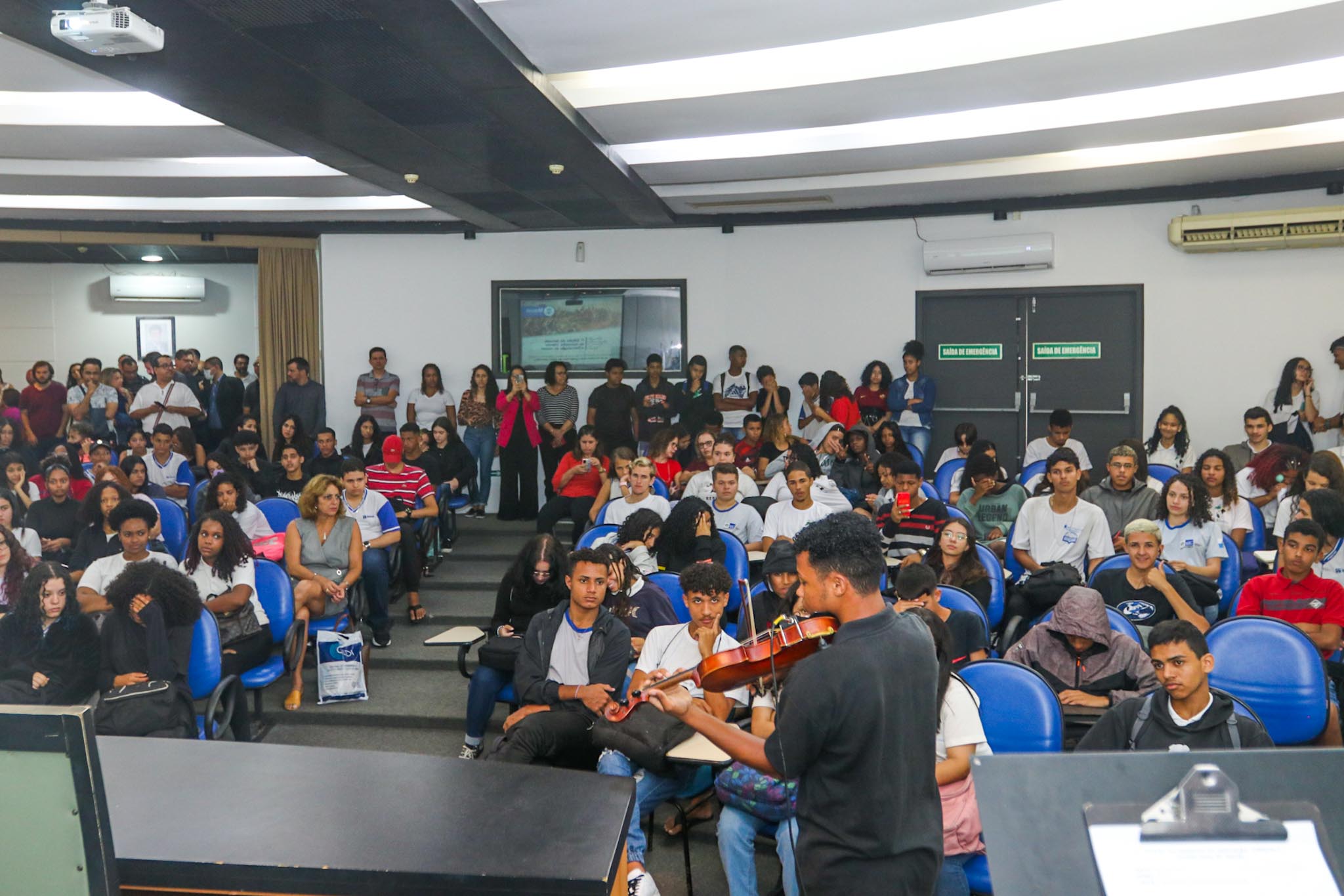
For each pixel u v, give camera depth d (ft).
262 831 6.10
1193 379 28.50
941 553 17.38
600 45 17.11
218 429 36.91
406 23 14.24
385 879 5.65
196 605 14.80
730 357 31.86
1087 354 29.48
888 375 30.66
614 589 15.96
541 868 5.66
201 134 22.66
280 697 19.48
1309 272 27.25
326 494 20.12
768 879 13.21
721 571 13.52
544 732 12.92
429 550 27.02
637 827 11.91
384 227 32.89
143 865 5.78
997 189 27.91
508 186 25.13
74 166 25.63
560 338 33.09
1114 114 21.21
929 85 19.16
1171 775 4.37
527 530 29.19
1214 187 27.20
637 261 32.73
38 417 35.32
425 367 32.65
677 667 13.62
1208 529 18.16
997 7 15.71
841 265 31.45
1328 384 27.25
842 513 7.73
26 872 4.34
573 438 30.76
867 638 7.39
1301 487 18.99
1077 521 19.04
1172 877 3.82
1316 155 24.00
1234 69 18.33
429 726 18.53
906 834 7.27
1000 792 4.37
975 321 30.55
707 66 19.22
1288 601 14.71
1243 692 12.63
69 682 14.46
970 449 24.89
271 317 34.22
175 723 13.91
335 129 19.74
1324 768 4.34
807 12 15.76
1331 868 3.80
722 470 21.81
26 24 14.19
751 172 26.13
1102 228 29.07
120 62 15.78
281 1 13.41
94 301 42.04
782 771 7.30
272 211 31.27
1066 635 13.53
